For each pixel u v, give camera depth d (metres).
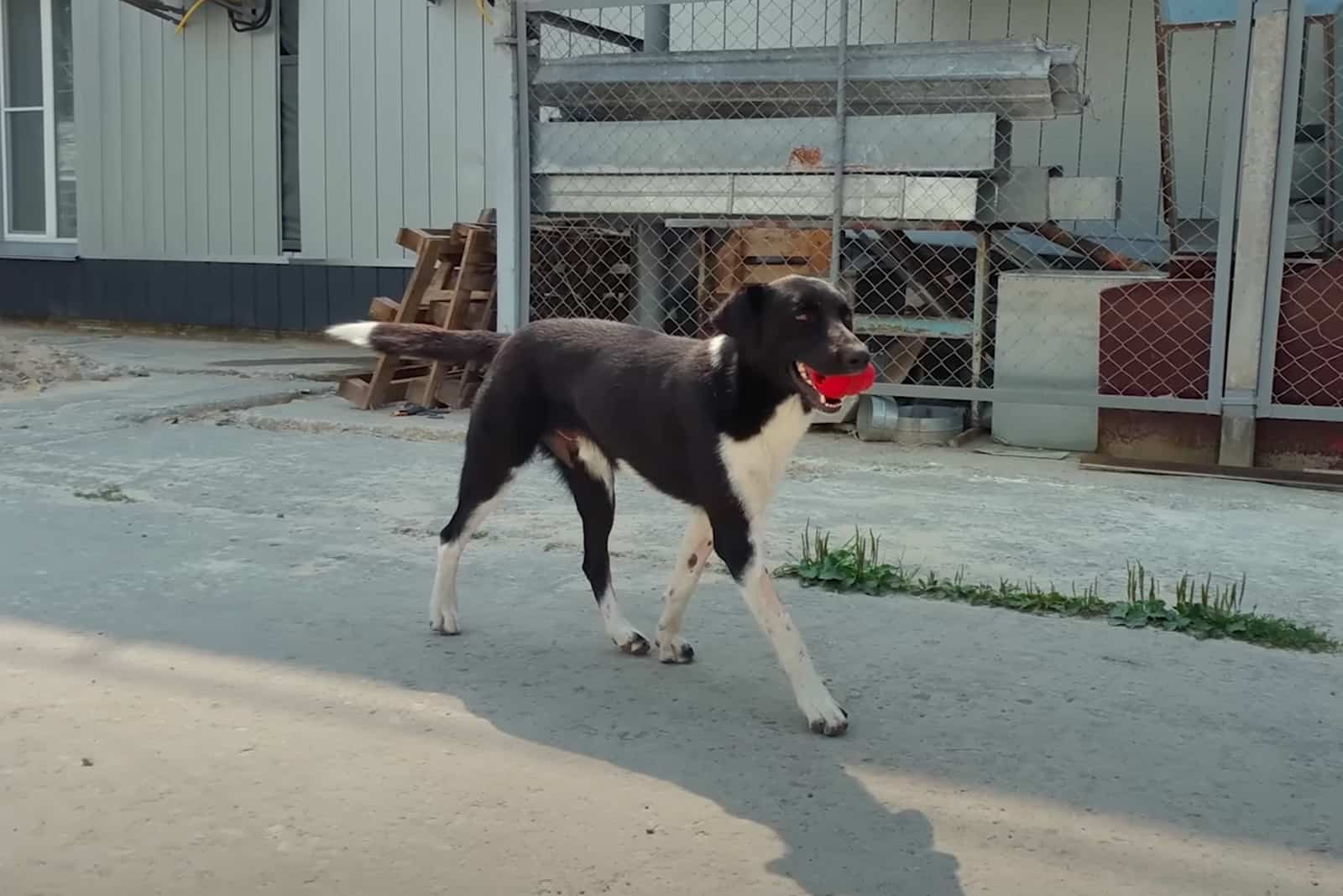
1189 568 5.05
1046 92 7.07
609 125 7.92
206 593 4.59
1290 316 6.71
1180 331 6.90
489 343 4.33
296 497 6.18
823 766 3.22
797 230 7.85
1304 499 6.26
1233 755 3.31
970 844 2.83
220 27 13.04
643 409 3.70
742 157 7.64
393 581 4.79
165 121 13.54
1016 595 4.59
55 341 13.02
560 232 8.66
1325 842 2.85
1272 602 4.63
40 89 14.55
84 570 4.84
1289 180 6.54
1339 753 3.34
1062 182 7.20
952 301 7.97
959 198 7.20
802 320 3.30
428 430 7.84
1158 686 3.79
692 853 2.77
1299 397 6.77
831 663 3.96
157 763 3.16
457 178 12.07
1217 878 2.70
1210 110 9.04
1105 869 2.73
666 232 8.28
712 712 3.58
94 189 14.09
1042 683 3.80
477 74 11.81
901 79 7.27
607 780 3.12
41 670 3.78
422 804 2.98
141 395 9.06
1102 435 7.23
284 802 2.97
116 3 13.58
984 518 5.85
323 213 12.78
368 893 2.58
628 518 5.84
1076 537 5.52
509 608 4.50
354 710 3.54
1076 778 3.17
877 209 7.38
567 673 3.88
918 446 7.54
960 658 4.02
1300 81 7.21
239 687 3.69
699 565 3.88
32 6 14.42
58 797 2.97
